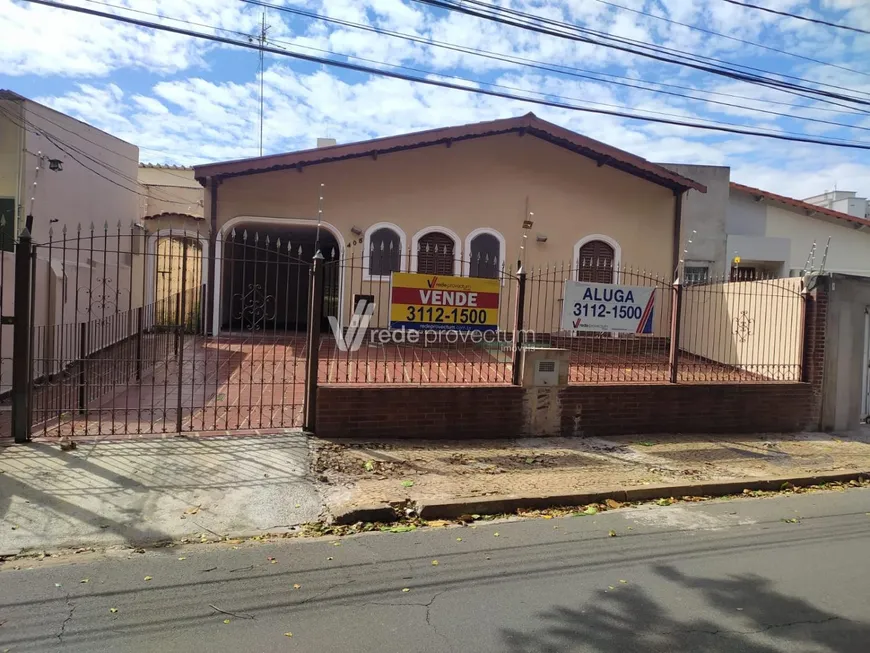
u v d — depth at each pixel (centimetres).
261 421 669
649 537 464
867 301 897
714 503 562
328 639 303
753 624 329
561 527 482
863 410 916
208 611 328
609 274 1412
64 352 944
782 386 848
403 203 1303
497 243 1354
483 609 338
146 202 1723
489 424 712
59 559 391
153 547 416
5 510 448
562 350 738
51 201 1093
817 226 2034
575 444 715
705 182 1898
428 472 581
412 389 679
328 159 1211
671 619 332
